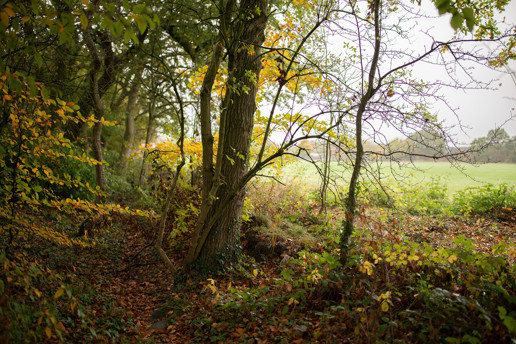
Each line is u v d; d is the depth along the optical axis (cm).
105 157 1341
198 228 553
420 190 1142
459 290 343
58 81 519
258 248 663
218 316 406
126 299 487
